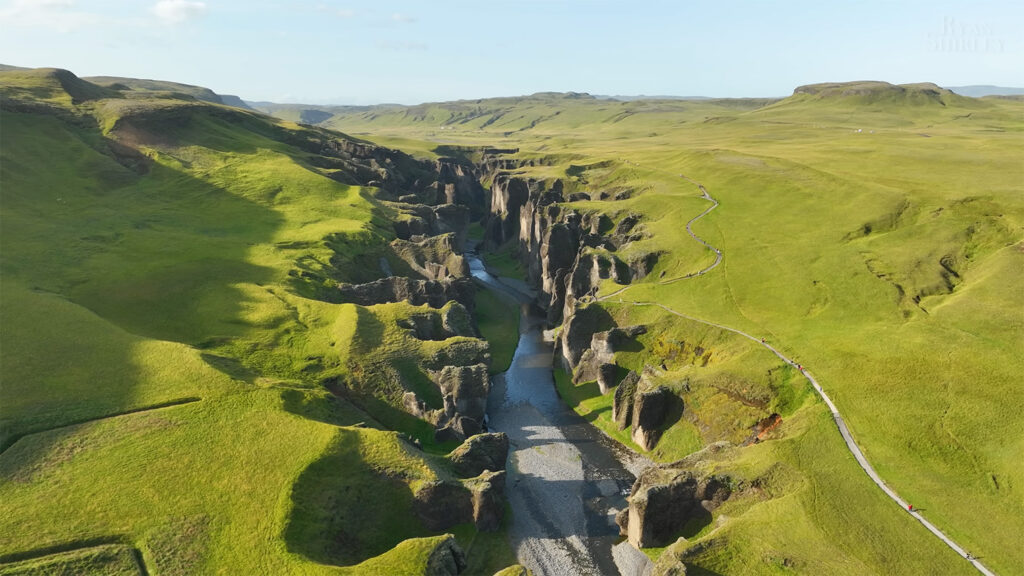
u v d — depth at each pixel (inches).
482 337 5285.4
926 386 3029.0
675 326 4188.0
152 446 2760.8
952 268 4178.2
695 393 3479.3
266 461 2726.4
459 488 2864.2
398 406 3661.4
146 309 4234.7
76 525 2317.9
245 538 2337.6
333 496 2647.6
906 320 3663.9
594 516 3019.2
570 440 3727.9
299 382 3531.0
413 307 4591.5
